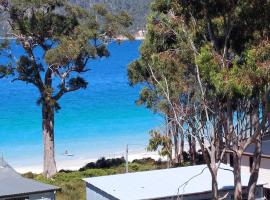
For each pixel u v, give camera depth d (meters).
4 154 82.81
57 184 51.66
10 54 61.19
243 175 39.56
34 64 61.59
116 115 113.19
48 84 63.16
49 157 63.59
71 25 60.41
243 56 25.80
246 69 24.03
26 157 81.38
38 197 37.97
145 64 50.72
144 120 108.19
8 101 125.62
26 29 59.88
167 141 58.62
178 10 27.50
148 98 56.69
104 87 151.12
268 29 25.91
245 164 41.66
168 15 29.53
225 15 26.72
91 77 173.62
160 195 35.94
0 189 37.59
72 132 98.88
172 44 29.70
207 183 38.34
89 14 61.06
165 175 41.00
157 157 73.19
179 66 28.92
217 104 27.84
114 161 67.25
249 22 26.16
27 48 61.34
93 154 82.56
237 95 24.88
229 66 25.83
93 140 92.94
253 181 30.12
